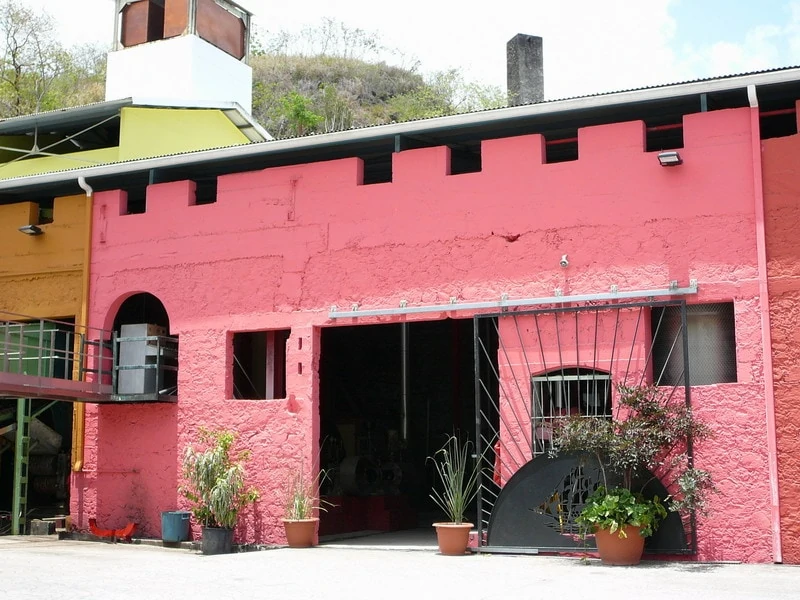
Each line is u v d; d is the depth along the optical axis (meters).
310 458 13.66
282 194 14.44
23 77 42.38
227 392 14.48
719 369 11.61
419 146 14.01
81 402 15.25
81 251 15.98
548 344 12.25
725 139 11.67
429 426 19.83
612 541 10.79
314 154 14.60
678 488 11.18
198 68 20.84
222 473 13.66
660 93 11.77
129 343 15.24
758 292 11.24
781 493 10.86
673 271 11.71
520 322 12.47
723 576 9.79
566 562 11.14
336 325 13.77
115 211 15.79
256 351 16.83
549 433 12.13
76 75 44.53
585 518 10.95
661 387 11.55
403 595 8.70
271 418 14.02
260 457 14.01
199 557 12.56
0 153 20.72
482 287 12.78
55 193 17.05
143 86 21.02
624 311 11.88
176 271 15.09
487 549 12.02
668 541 11.15
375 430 18.70
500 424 12.41
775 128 12.96
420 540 14.75
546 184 12.59
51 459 18.03
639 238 11.95
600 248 12.15
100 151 19.16
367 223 13.71
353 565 11.16
